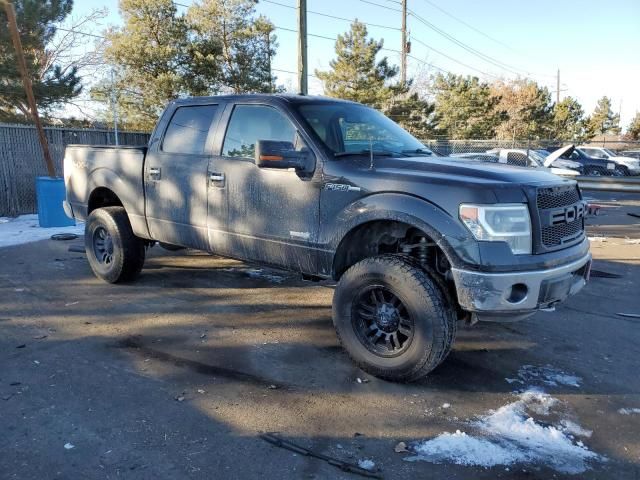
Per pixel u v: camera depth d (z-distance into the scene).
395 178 3.67
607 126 74.75
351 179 3.84
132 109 24.94
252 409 3.35
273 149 3.84
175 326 4.81
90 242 6.16
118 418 3.20
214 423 3.17
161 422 3.16
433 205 3.48
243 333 4.68
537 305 3.43
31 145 11.48
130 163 5.55
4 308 5.22
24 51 15.61
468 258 3.34
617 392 3.69
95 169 5.99
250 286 6.18
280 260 4.35
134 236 5.88
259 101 4.54
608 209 14.91
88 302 5.45
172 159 5.12
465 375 3.93
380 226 3.99
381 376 3.77
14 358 4.05
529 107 48.44
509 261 3.33
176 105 5.29
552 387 3.75
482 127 43.75
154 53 22.84
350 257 4.09
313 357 4.19
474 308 3.36
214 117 4.87
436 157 4.42
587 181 13.80
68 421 3.15
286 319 5.07
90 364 3.97
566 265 3.59
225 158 4.68
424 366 3.56
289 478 2.67
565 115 54.50
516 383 3.81
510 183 3.46
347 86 31.66
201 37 25.02
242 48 26.06
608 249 8.83
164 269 6.87
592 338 4.73
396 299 3.71
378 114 5.11
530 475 2.73
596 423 3.26
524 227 3.39
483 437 3.08
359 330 3.88
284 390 3.62
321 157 4.04
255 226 4.46
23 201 11.42
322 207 4.00
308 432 3.10
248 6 25.44
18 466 2.71
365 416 3.29
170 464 2.76
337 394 3.58
